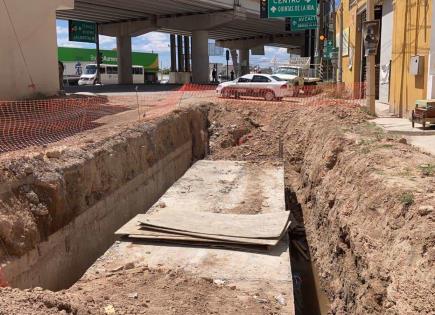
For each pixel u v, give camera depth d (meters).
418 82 13.47
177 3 38.06
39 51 19.62
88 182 9.08
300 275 9.26
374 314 5.49
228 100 21.83
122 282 6.12
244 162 15.18
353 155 9.01
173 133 15.39
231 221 8.45
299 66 33.78
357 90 21.78
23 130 12.61
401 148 8.91
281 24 52.03
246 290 6.21
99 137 11.14
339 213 8.04
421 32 13.27
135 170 11.67
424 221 5.17
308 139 14.77
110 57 67.75
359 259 6.47
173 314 5.20
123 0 35.59
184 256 7.31
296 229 11.05
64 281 7.89
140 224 8.30
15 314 3.88
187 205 10.17
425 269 4.63
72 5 21.11
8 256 6.43
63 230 7.95
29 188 7.45
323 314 7.92
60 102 17.53
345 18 26.64
